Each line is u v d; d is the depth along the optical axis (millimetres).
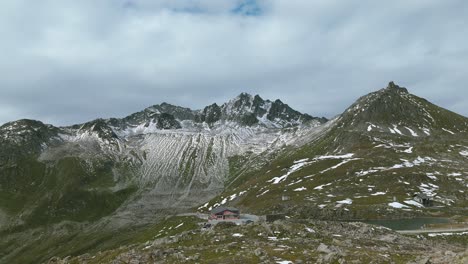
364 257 51000
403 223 136125
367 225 89438
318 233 73062
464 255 43500
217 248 60156
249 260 50469
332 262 47281
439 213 151250
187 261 52469
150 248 65312
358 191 191500
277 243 62375
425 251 63094
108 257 66250
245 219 168125
